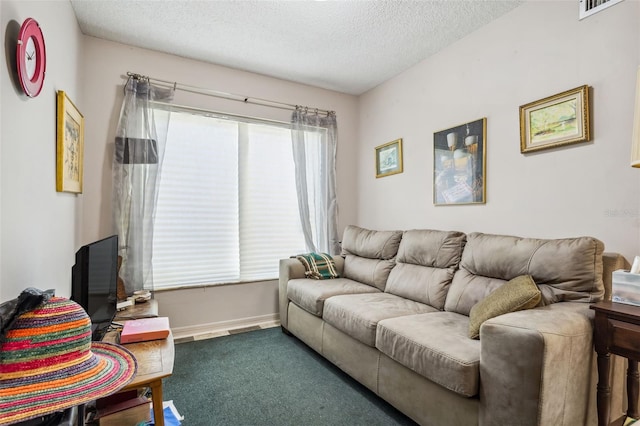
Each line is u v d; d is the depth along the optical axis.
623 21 1.69
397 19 2.38
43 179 1.56
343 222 3.84
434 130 2.87
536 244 1.82
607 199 1.76
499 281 1.96
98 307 1.51
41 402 0.68
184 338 2.91
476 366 1.38
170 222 2.97
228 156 3.22
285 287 3.01
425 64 2.98
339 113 3.82
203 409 1.83
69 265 2.10
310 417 1.77
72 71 2.23
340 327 2.17
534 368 1.20
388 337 1.77
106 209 2.71
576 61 1.89
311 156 3.60
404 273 2.58
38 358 0.72
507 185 2.26
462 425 1.43
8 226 1.17
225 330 3.13
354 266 3.10
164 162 2.95
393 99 3.37
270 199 3.43
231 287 3.21
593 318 1.41
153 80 2.88
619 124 1.71
